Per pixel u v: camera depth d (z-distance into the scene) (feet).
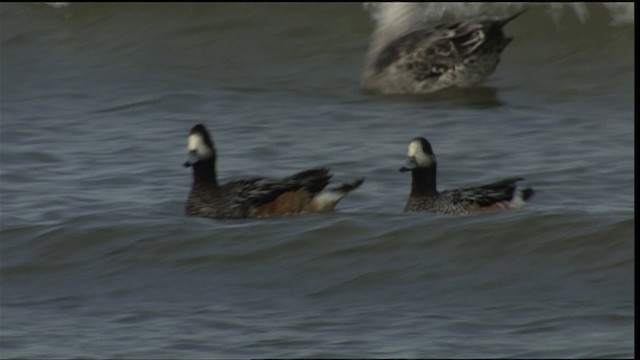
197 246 53.98
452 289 49.57
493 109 76.89
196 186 58.49
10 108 78.48
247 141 70.95
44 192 62.03
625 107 76.23
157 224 55.77
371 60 83.66
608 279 49.32
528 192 58.80
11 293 51.57
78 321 48.52
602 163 64.69
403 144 69.77
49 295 51.21
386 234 53.36
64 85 82.84
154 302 49.96
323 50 87.15
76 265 53.47
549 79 82.48
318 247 53.11
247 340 45.91
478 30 82.12
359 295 49.67
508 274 50.29
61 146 70.18
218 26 89.81
